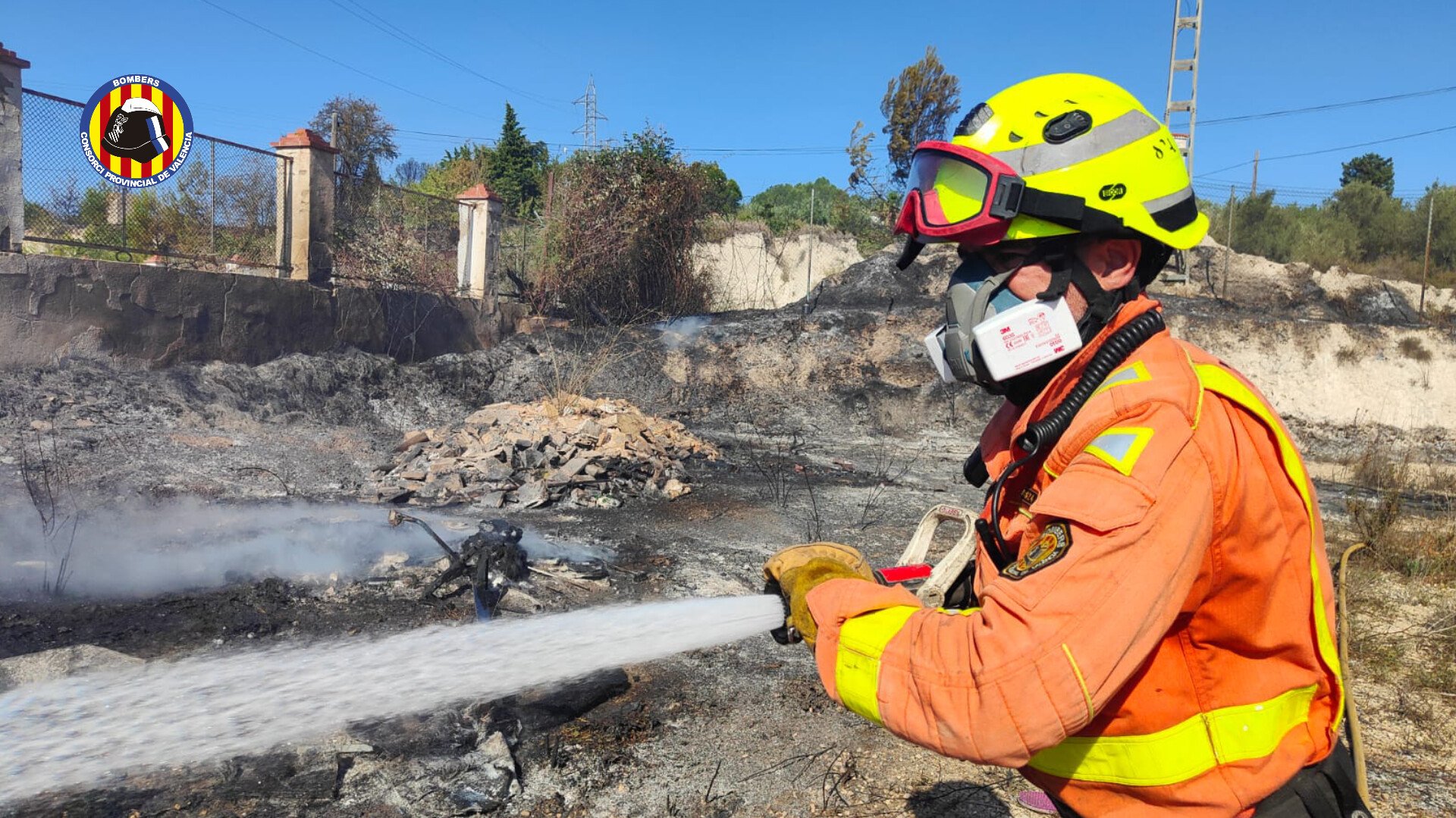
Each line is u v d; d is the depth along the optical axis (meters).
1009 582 1.08
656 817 2.90
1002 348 1.26
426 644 3.36
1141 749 1.22
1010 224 1.27
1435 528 7.87
